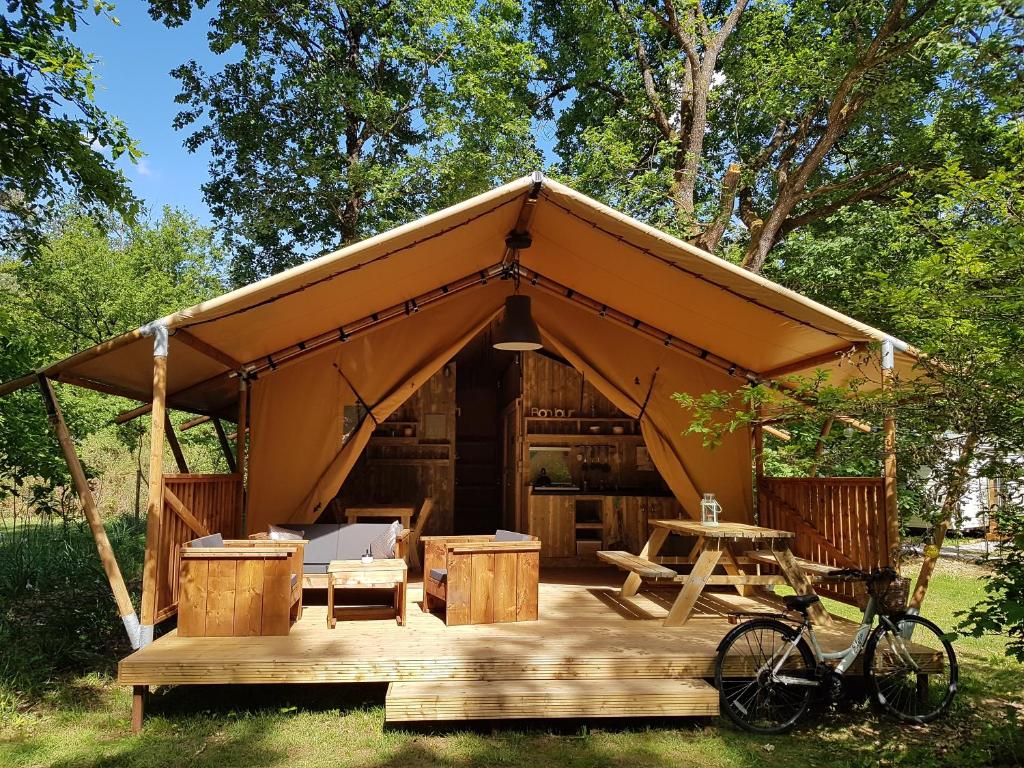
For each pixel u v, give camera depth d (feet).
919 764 12.42
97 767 11.71
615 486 29.09
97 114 20.18
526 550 17.70
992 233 12.93
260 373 22.61
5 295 35.94
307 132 48.42
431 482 30.01
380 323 23.40
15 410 22.36
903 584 14.33
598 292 22.86
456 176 43.78
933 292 13.82
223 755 12.22
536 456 28.94
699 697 13.66
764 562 21.16
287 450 22.84
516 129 44.37
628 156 46.39
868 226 41.42
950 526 13.87
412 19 44.24
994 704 15.43
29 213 23.86
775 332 19.36
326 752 12.42
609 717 14.06
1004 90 13.75
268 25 45.80
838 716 14.74
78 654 17.58
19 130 19.16
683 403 17.78
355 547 20.48
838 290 40.86
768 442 30.66
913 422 13.32
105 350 15.39
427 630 16.47
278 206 46.26
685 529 18.16
